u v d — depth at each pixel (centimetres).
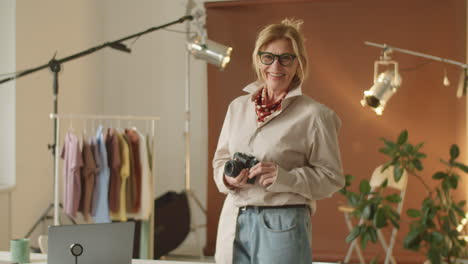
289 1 529
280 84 187
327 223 527
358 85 525
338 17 526
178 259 516
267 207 187
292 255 182
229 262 192
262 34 188
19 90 450
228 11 541
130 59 582
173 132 575
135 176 406
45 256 253
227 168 188
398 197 334
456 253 329
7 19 445
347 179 358
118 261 203
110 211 397
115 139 393
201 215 564
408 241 325
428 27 511
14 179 446
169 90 575
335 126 190
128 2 580
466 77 404
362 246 336
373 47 521
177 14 571
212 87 546
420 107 515
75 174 382
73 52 528
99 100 579
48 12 487
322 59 530
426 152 514
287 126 188
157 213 463
